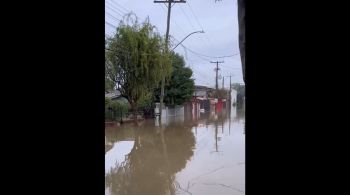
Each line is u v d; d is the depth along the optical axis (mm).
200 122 28953
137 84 23750
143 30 23766
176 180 8328
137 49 23531
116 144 15094
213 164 10336
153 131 20828
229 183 7914
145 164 10508
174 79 35219
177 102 35750
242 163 10312
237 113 49438
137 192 7340
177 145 14711
